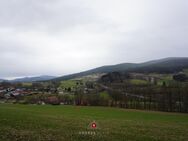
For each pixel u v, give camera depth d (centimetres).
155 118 7088
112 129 3275
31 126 3069
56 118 4484
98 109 10406
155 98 14512
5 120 3506
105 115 7388
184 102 12681
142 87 18625
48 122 3622
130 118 6575
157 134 3002
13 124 3153
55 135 2509
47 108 9512
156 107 12725
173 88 15600
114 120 5103
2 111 5347
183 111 11656
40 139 2269
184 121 6300
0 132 2494
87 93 18025
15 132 2542
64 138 2369
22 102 14625
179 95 13688
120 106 13525
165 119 6819
